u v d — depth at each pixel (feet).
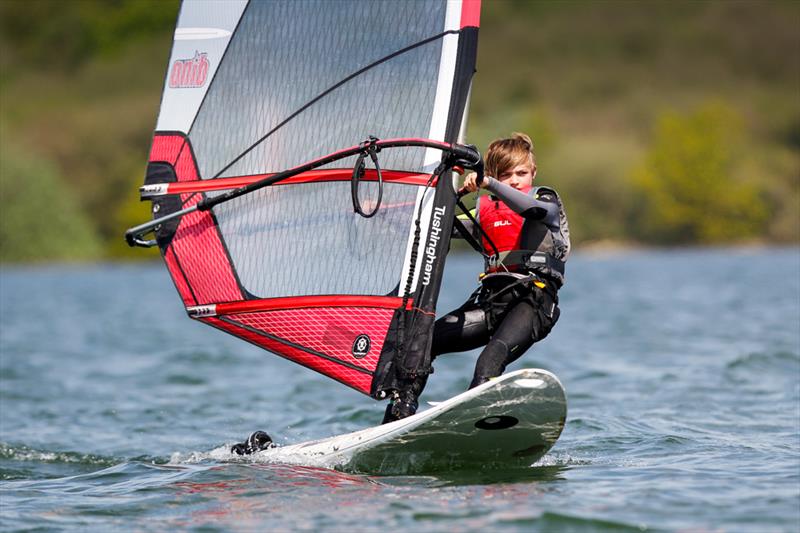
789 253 650.02
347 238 77.00
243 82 80.94
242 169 80.38
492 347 72.13
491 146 77.61
